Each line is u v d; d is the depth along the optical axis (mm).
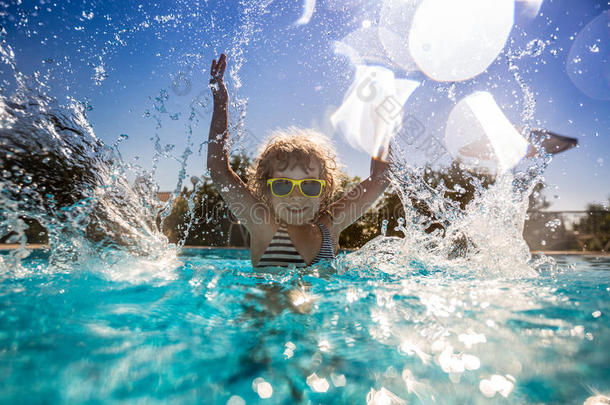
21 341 1023
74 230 2230
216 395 800
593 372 917
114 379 837
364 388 844
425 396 811
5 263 2033
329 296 1678
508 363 977
